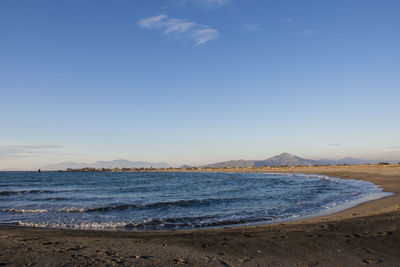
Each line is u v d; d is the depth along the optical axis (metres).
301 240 8.45
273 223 12.20
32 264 6.10
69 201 21.38
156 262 6.41
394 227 9.60
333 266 6.17
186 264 6.30
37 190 33.00
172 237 9.35
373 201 18.17
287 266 6.20
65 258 6.60
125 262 6.36
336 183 37.00
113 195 26.36
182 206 17.77
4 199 23.31
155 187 36.91
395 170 53.62
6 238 9.03
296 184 37.06
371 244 7.74
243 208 16.78
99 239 9.05
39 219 13.75
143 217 14.23
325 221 11.67
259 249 7.58
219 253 7.23
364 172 57.31
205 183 44.88
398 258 6.58
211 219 13.49
